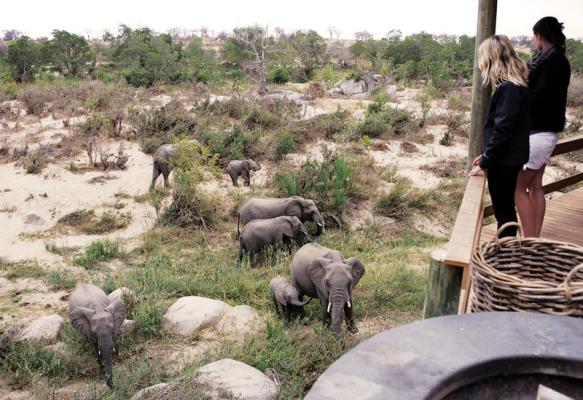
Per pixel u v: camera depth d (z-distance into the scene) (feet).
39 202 41.09
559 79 14.06
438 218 41.50
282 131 53.21
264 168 48.19
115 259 33.55
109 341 20.51
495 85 13.42
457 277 8.77
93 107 66.44
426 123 61.87
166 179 43.42
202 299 25.49
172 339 23.15
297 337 22.25
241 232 33.27
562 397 4.62
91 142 47.83
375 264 32.01
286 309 24.81
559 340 5.29
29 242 36.17
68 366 20.85
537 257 9.26
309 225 38.27
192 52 167.63
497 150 13.26
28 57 122.21
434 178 48.52
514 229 14.37
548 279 9.22
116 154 50.34
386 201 41.01
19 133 56.95
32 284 30.14
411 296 26.68
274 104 64.64
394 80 117.70
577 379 5.03
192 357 21.24
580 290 7.04
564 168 53.11
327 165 43.78
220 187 44.16
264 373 20.08
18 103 73.87
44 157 48.24
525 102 13.17
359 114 66.95
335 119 58.75
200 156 41.75
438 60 125.90
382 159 51.90
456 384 4.75
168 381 18.74
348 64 182.80
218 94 83.97
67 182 44.24
